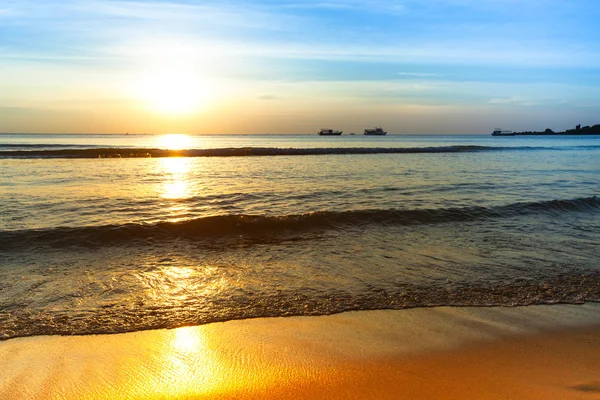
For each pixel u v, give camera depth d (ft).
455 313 19.63
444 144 273.13
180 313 19.33
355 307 20.21
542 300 21.31
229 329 17.80
